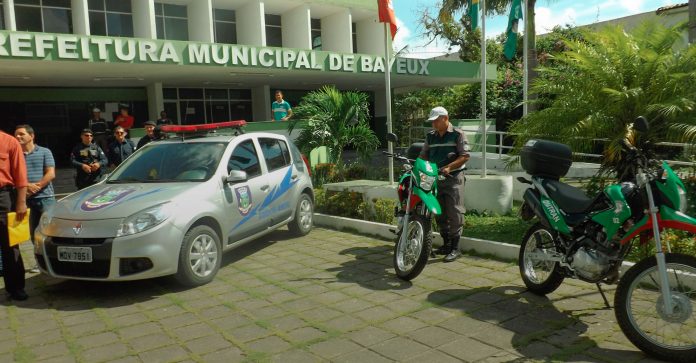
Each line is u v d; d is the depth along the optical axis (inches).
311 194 310.5
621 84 255.8
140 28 707.4
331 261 243.6
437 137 241.9
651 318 149.0
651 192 144.3
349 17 861.8
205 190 223.5
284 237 298.5
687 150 248.1
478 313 173.6
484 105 331.9
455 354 144.3
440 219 240.8
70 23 686.5
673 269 139.5
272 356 146.4
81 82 684.7
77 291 210.8
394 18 350.0
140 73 625.3
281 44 875.4
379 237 291.9
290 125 518.6
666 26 282.7
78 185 313.9
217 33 816.9
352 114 503.5
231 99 856.3
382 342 153.5
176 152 250.5
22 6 654.5
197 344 156.0
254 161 264.1
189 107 811.4
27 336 166.2
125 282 220.2
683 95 245.8
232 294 201.0
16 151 196.7
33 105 701.3
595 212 161.3
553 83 283.9
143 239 194.1
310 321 171.2
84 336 165.0
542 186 183.0
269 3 807.7
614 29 273.4
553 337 153.4
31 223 252.5
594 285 196.1
